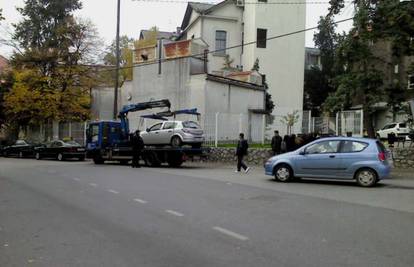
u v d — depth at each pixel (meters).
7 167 23.75
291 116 30.05
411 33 20.00
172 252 6.71
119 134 27.69
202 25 43.44
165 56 33.78
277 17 42.53
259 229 8.27
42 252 6.73
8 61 43.03
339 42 22.30
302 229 8.27
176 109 32.22
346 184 15.68
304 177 16.00
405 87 22.05
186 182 15.92
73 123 40.28
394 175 18.77
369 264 6.11
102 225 8.65
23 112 40.81
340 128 26.70
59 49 40.19
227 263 6.15
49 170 21.48
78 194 12.88
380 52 24.33
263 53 42.25
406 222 8.95
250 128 31.03
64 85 40.03
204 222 8.88
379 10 20.09
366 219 9.24
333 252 6.71
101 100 40.59
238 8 44.53
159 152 24.31
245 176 18.34
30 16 50.34
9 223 8.86
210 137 27.78
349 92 21.75
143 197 12.22
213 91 30.72
